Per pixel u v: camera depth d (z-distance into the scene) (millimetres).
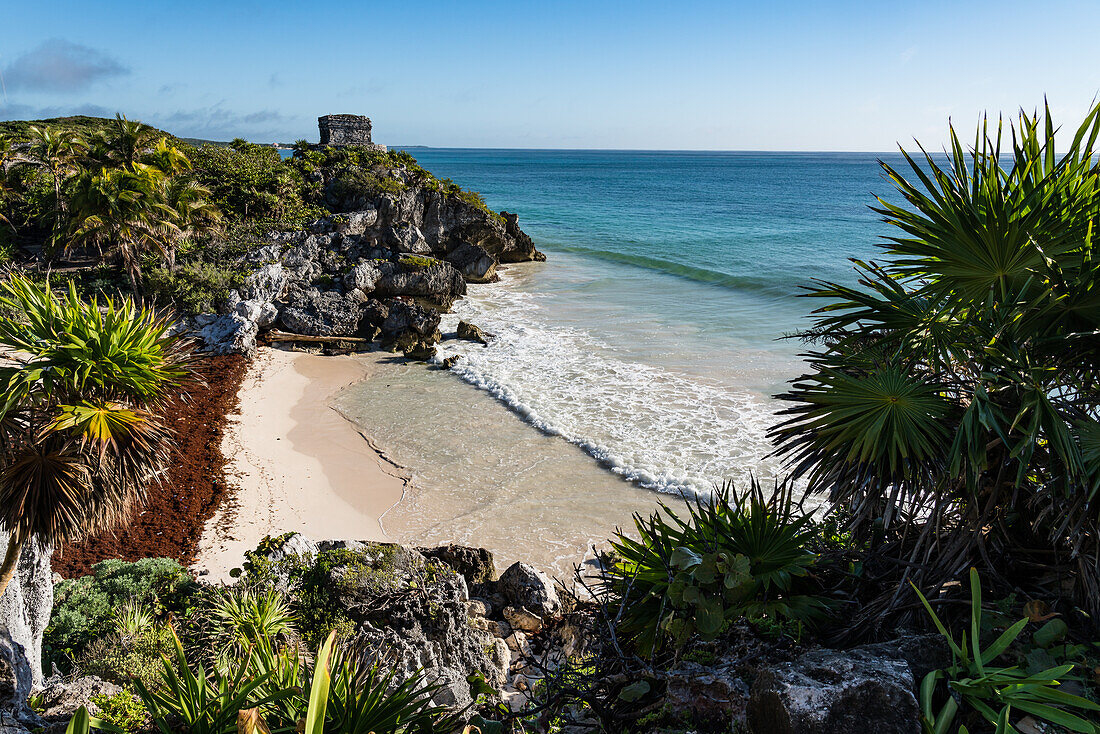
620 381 28531
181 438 22406
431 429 24172
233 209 45938
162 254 34781
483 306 43375
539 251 65688
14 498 8336
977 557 4910
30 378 8328
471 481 20516
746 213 101188
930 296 5340
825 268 53375
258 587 11188
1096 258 4383
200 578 14086
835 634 4914
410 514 18719
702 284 49719
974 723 3791
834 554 5438
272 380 28953
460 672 9148
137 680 4211
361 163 55719
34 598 9875
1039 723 3736
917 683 4043
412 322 34125
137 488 9180
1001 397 4711
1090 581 4414
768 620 4867
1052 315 4551
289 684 4527
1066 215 4582
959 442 4453
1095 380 4551
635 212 102938
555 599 13688
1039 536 4918
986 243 4668
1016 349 4582
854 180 195625
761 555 5027
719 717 4387
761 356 31406
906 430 4676
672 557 4820
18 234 43656
